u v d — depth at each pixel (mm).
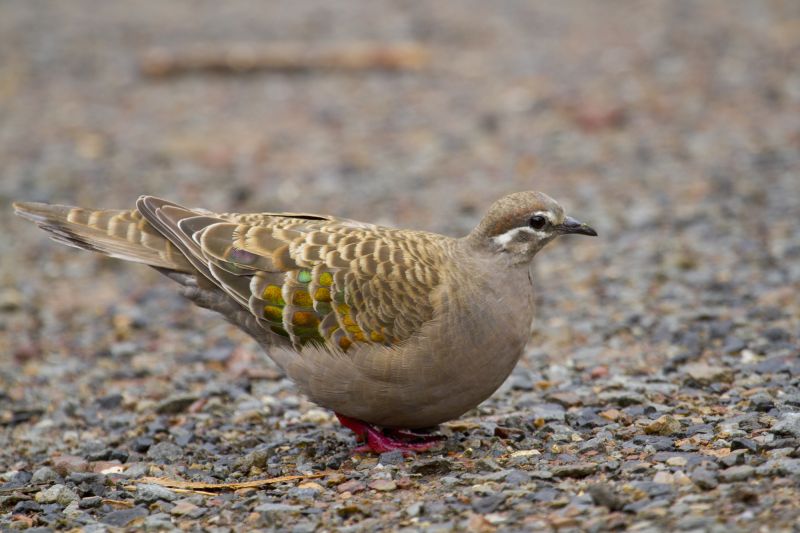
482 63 28484
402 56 28500
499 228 9070
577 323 13094
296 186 20281
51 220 10211
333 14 36031
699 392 10359
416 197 19250
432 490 8383
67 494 8750
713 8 33000
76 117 25859
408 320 8828
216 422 10859
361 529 7684
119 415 11367
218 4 39281
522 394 10953
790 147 19828
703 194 17797
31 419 11430
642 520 7230
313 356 9117
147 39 33531
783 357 11062
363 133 23422
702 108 22953
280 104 26109
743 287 13664
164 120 25328
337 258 9164
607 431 9328
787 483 7469
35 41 33875
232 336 13883
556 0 36594
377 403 9086
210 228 9805
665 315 13031
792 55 26391
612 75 26156
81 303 15469
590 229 9195
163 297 15562
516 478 8312
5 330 14477
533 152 21203
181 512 8352
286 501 8414
